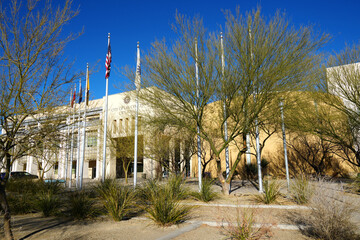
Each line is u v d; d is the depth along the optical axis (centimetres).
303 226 588
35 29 518
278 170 2402
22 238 554
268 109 1136
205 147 2431
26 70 509
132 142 2225
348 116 1258
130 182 2327
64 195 1273
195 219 696
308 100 1236
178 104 1178
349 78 1171
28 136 521
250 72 1010
